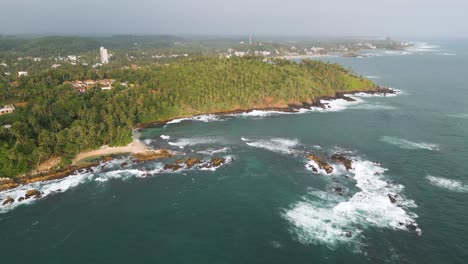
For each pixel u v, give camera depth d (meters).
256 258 73.75
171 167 117.62
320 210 90.81
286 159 124.69
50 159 120.88
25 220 87.50
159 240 80.00
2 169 107.94
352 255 73.81
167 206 94.19
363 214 88.31
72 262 73.19
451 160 120.56
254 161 123.31
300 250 75.81
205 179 109.88
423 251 74.38
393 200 93.81
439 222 84.44
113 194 100.69
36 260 73.75
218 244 78.38
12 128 122.25
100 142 136.38
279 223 85.62
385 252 74.31
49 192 101.25
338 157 122.69
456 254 73.31
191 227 84.75
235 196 99.06
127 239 80.38
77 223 86.44
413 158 122.94
